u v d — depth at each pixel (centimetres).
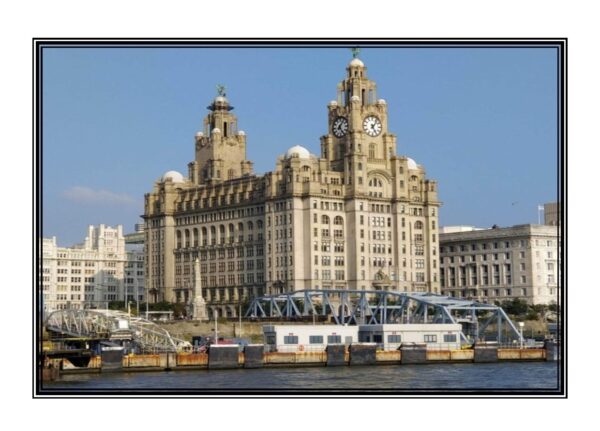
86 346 19900
